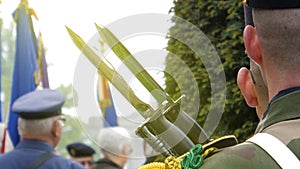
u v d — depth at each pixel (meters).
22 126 3.61
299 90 1.45
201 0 3.18
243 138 2.86
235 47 2.97
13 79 5.70
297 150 1.40
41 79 5.63
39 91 3.73
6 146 4.64
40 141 3.60
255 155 1.41
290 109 1.45
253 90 1.57
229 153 1.43
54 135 3.65
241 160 1.41
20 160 3.55
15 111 3.60
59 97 3.67
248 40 1.50
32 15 5.66
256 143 1.43
